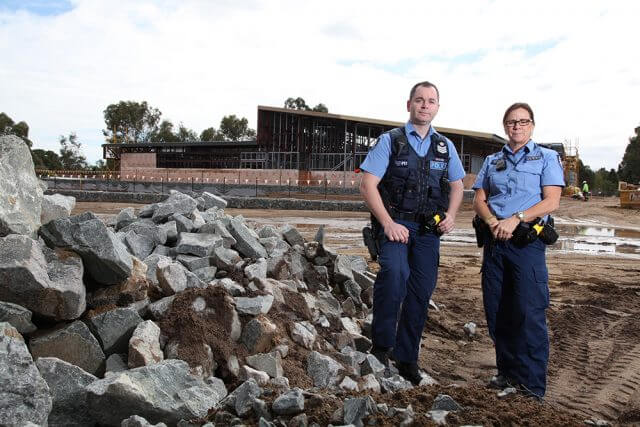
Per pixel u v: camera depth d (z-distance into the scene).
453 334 6.74
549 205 4.57
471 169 47.94
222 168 58.59
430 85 4.65
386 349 4.73
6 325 3.46
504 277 4.76
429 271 4.73
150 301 4.60
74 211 25.88
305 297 5.63
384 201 4.72
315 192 44.03
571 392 4.95
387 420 3.03
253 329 4.40
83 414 3.48
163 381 3.48
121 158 62.91
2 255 3.73
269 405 3.23
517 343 4.62
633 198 35.69
